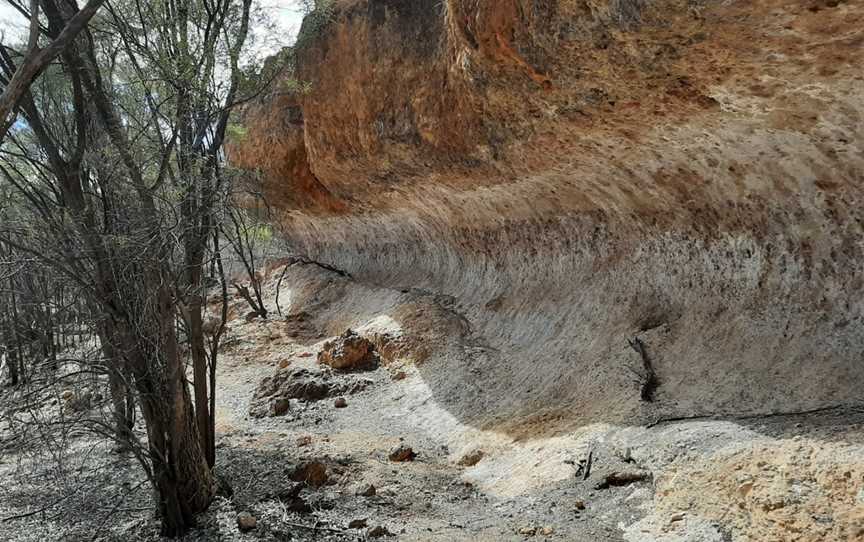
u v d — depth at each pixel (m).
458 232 13.41
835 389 5.45
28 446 6.81
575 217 10.00
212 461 7.38
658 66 5.88
